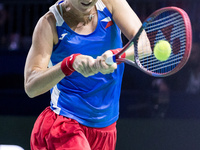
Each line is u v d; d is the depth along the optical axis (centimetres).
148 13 1423
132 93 1384
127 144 994
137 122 1174
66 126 499
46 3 1492
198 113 1240
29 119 1233
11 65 1459
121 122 1178
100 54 502
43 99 1395
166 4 1431
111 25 504
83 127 514
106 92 516
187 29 381
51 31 486
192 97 1355
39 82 462
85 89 507
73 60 433
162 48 419
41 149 507
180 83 1402
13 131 1090
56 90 525
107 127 532
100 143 536
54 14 487
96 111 512
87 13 487
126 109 1300
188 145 984
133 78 1420
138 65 434
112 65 410
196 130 1087
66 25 486
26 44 1498
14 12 1511
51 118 514
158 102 1334
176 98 1346
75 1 457
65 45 492
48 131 507
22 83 1455
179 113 1246
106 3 504
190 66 1402
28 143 978
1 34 1505
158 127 1123
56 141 493
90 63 413
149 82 1414
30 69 478
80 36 491
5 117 1252
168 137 1041
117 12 502
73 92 509
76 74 502
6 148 748
